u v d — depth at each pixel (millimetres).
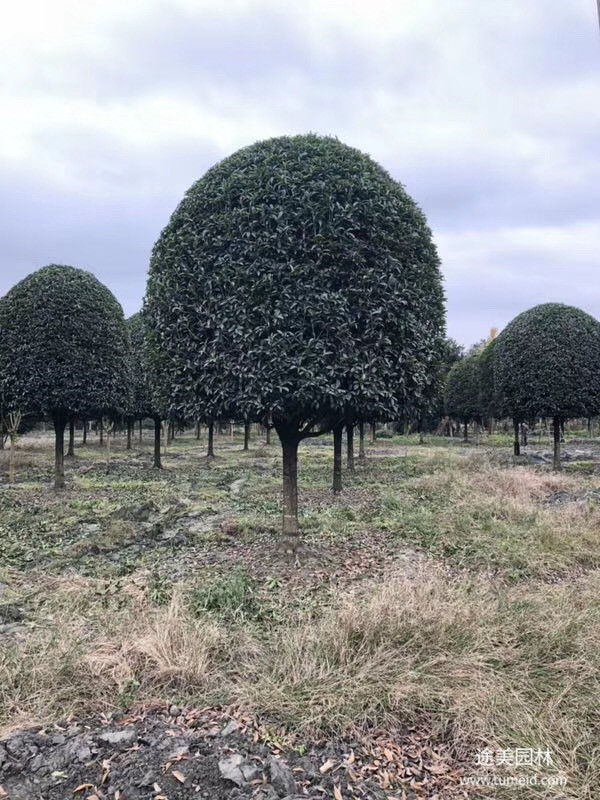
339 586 4695
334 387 4328
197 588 4602
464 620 3533
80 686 2990
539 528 6605
